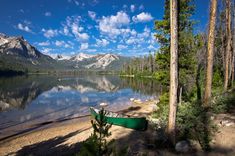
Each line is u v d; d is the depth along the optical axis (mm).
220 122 13258
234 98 17656
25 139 20969
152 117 19391
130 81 107375
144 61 145250
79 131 22250
